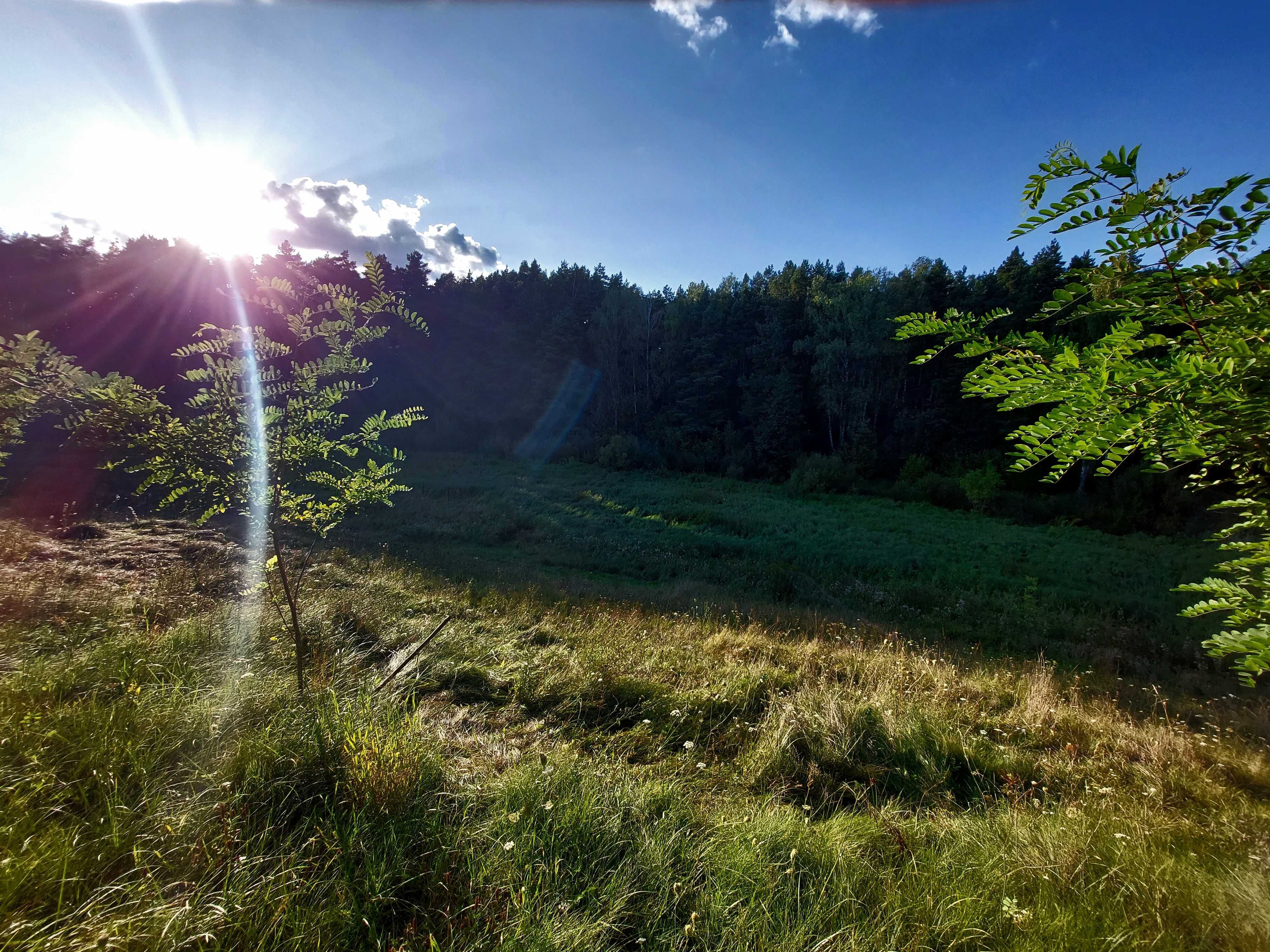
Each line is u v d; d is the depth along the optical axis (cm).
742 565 1541
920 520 2402
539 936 201
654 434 4031
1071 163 112
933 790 392
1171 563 1736
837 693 507
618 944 221
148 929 184
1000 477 2541
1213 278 110
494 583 1030
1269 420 109
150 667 380
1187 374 109
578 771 329
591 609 837
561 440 4106
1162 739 477
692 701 505
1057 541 2039
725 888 246
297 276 3338
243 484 383
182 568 862
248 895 203
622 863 252
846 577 1497
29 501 1340
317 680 408
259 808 253
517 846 253
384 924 214
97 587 698
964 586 1466
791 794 383
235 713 325
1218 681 851
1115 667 905
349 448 421
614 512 2273
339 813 257
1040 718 511
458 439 4050
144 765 265
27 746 259
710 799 358
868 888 255
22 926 175
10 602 546
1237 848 311
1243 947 221
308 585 815
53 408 471
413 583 906
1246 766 455
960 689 584
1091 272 121
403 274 5056
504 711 476
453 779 304
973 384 136
